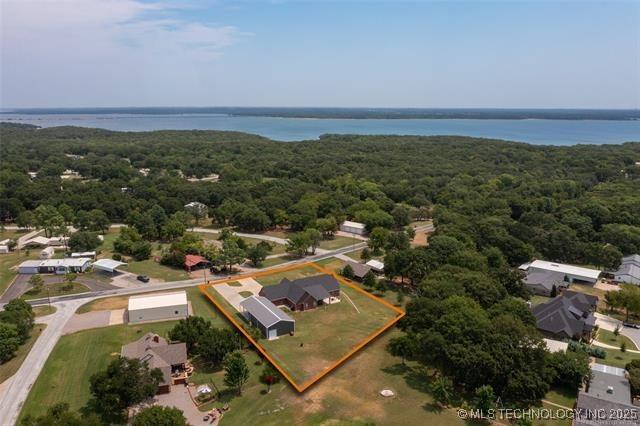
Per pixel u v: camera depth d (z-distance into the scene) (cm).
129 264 12094
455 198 19088
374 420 5891
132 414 5938
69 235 14238
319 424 5784
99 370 6956
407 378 6931
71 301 9675
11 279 11006
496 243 12800
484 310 8031
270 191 19775
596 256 12300
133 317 8688
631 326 8925
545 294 10644
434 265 10600
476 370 6375
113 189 19712
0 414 5931
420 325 7738
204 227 16650
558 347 7712
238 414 5984
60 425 4941
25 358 7300
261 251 12181
